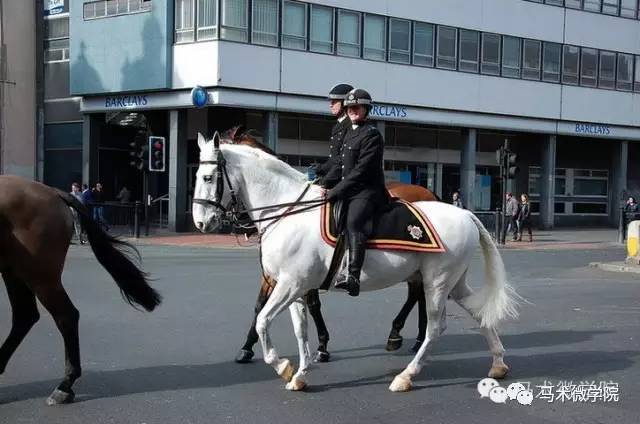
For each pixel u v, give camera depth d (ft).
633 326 34.27
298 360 26.55
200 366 25.26
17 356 25.93
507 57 114.93
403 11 104.32
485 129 116.88
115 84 98.27
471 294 24.34
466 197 113.70
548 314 37.63
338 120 24.47
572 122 122.62
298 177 23.48
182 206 96.58
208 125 100.89
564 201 135.33
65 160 110.32
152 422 19.10
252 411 20.25
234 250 75.97
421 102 106.63
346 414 20.16
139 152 87.20
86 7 100.07
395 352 28.19
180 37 92.94
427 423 19.53
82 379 23.22
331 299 41.27
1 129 105.91
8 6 106.11
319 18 97.25
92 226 21.65
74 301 38.70
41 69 110.22
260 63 92.58
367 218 22.06
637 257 63.67
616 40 126.00
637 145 139.74
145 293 22.30
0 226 19.85
